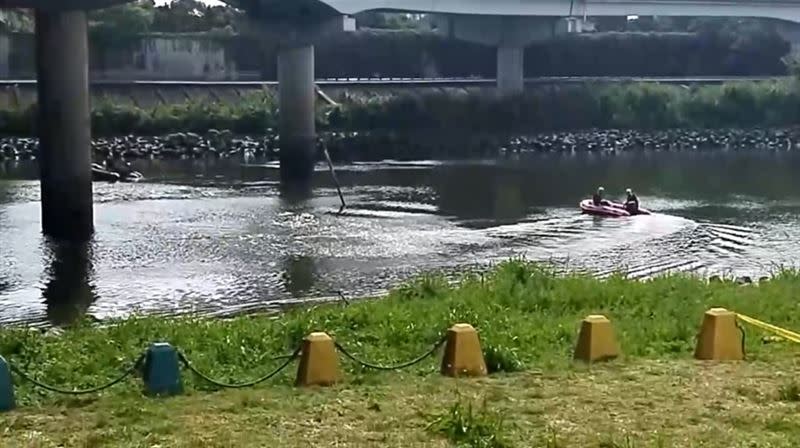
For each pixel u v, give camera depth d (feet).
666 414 42.73
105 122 253.44
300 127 229.86
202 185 194.59
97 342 59.21
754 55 351.67
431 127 280.72
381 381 49.37
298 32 228.43
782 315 65.87
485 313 65.72
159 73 309.83
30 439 40.27
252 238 129.80
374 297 89.66
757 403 44.42
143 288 100.42
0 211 155.22
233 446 39.19
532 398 45.57
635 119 298.15
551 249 122.31
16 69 292.81
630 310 68.90
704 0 295.69
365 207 162.50
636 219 147.13
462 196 178.70
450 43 333.42
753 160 250.57
